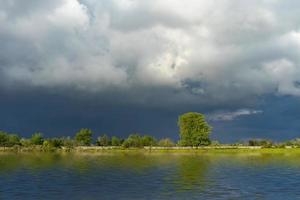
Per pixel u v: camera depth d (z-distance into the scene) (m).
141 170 122.12
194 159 170.62
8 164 142.50
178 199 71.56
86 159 170.62
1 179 99.06
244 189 82.94
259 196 74.75
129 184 90.38
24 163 147.25
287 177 104.31
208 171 119.00
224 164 143.75
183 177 103.94
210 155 199.88
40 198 72.75
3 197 73.69
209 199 71.44
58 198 72.75
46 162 152.50
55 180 97.19
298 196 74.94
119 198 72.62
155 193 77.69
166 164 143.88
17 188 84.12
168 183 91.94
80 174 110.88
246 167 132.38
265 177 103.88
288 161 156.62
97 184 90.38
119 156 192.62
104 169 124.94
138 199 71.56
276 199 71.81
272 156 188.25
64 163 147.88
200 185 88.56
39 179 99.31
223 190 81.31
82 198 72.81
